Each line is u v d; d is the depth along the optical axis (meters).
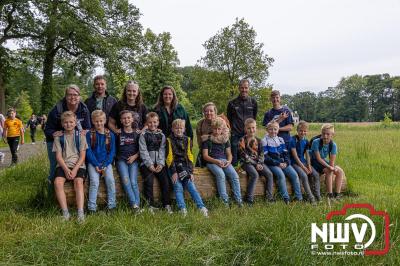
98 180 5.78
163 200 6.09
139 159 6.20
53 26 26.83
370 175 8.98
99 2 29.11
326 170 7.17
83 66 31.97
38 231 4.66
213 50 28.44
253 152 6.75
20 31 29.08
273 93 7.80
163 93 6.67
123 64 31.75
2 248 4.22
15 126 11.42
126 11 31.17
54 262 4.02
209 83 28.62
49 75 32.03
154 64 41.91
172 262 3.96
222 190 6.43
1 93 30.44
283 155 6.97
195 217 5.34
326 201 6.65
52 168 6.11
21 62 31.88
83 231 4.55
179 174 6.11
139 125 6.46
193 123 39.88
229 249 4.20
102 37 29.83
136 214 5.39
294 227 4.60
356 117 112.75
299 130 7.18
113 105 6.55
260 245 4.27
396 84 104.31
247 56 27.84
